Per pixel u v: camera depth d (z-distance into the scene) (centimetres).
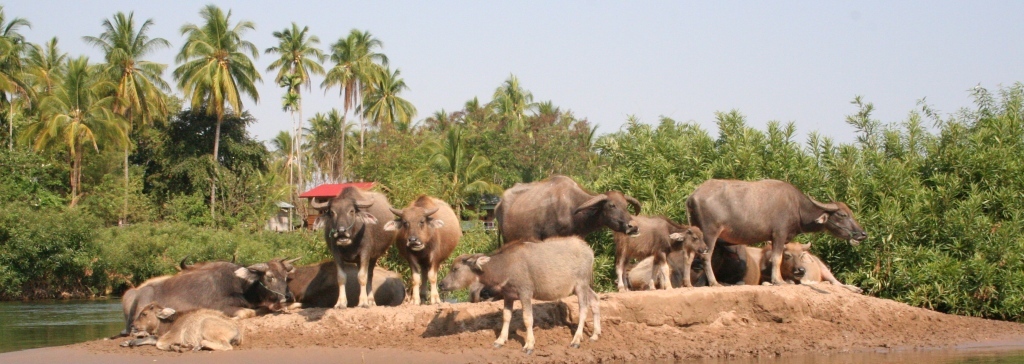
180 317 1345
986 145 1909
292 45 5753
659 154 2022
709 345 1374
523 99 7544
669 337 1403
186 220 4922
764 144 2033
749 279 1722
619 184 1998
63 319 2284
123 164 5797
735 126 2122
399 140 5531
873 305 1593
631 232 1472
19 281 3381
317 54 5853
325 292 1584
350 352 1277
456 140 4959
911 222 1781
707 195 1589
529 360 1238
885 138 2075
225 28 5138
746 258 1730
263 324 1405
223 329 1312
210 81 4944
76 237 3575
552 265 1266
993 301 1744
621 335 1383
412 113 6538
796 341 1434
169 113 5972
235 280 1477
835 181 1919
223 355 1261
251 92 5247
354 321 1384
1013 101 2128
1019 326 1639
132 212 4900
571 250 1284
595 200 1455
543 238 1509
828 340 1452
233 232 4428
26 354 1323
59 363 1234
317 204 1419
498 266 1262
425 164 4959
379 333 1364
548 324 1388
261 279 1490
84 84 4744
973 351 1409
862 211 1838
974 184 1844
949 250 1795
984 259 1745
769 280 1734
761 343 1405
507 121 6225
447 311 1387
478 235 2236
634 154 2067
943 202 1830
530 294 1268
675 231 1581
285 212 6562
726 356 1348
